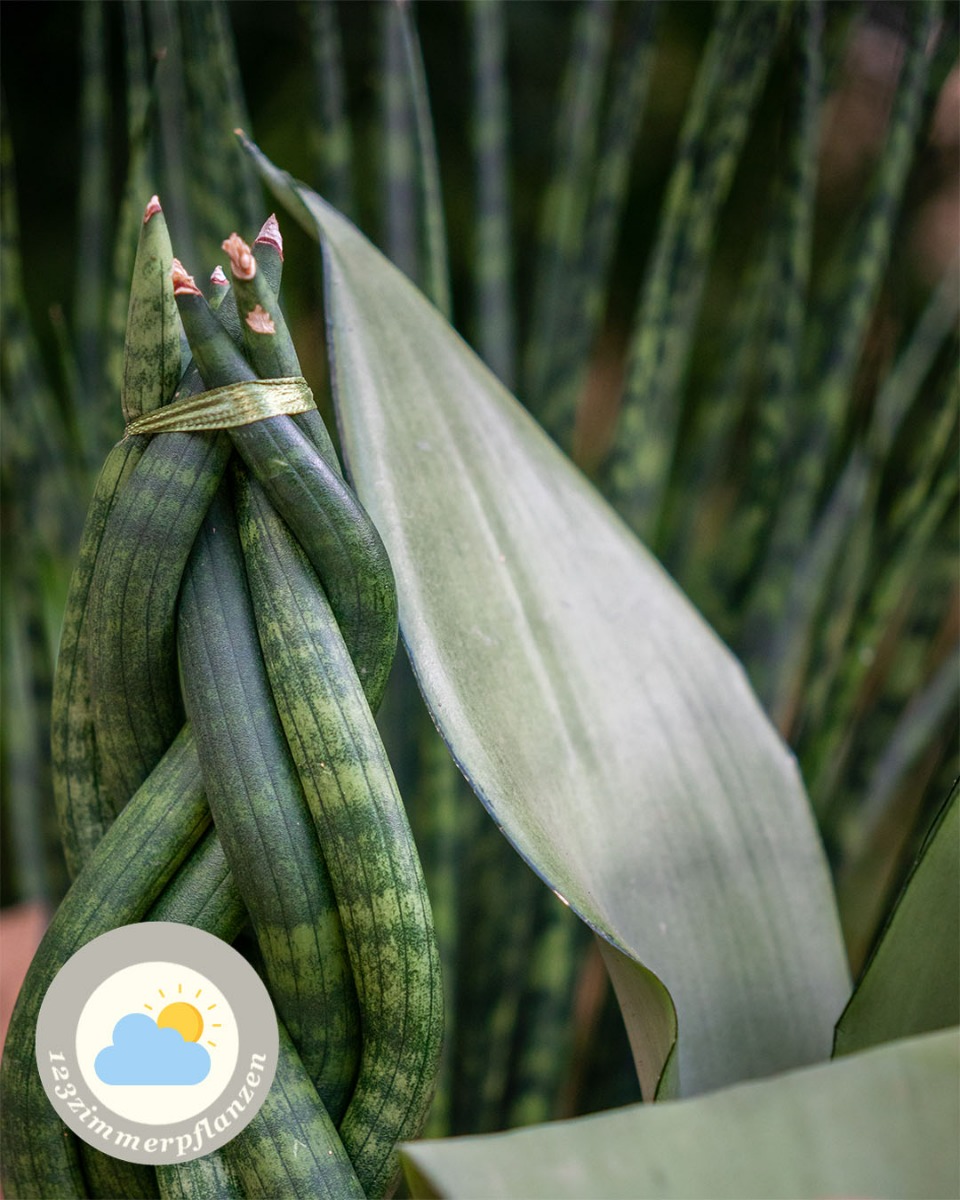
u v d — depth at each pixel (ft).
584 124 2.53
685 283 2.31
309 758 1.23
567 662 1.53
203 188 2.13
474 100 2.50
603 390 5.07
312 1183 1.25
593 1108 2.14
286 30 4.97
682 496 2.52
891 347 2.33
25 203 5.24
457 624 1.45
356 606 1.27
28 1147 1.29
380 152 2.36
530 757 1.45
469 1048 2.12
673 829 1.54
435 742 2.06
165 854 1.28
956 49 2.19
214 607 1.26
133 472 1.26
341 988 1.27
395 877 1.24
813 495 2.29
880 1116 1.13
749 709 1.63
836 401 2.25
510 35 5.41
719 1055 1.50
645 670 1.59
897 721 2.31
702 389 4.62
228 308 1.27
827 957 1.57
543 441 1.66
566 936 2.13
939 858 1.42
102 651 1.28
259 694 1.25
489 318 2.53
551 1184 1.09
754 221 4.30
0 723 3.05
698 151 2.31
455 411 1.57
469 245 4.88
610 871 1.49
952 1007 1.40
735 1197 1.10
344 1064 1.30
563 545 1.59
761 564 2.34
